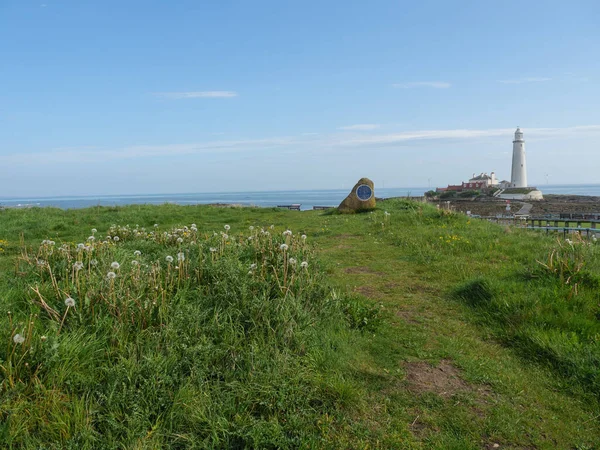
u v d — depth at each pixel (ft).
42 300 13.73
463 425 11.19
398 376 13.34
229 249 21.24
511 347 15.56
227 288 15.98
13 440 9.56
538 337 15.33
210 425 10.34
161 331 13.17
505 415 11.60
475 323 17.67
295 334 13.94
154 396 10.99
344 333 15.57
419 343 15.65
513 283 20.06
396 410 11.67
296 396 11.53
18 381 10.69
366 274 25.18
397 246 32.71
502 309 17.78
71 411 10.38
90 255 19.30
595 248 24.86
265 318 14.39
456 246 30.42
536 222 79.46
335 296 17.84
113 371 11.44
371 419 11.27
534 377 13.60
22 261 21.65
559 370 13.79
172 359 12.16
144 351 12.53
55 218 52.11
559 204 183.42
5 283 18.11
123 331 13.06
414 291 21.84
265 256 20.22
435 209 48.60
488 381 13.21
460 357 14.64
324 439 10.24
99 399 10.98
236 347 13.24
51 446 9.42
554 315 16.76
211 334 13.73
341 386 11.97
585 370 13.29
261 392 11.39
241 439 10.21
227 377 12.07
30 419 10.06
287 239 22.63
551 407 12.10
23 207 67.36
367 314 17.39
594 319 16.46
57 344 11.72
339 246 33.81
